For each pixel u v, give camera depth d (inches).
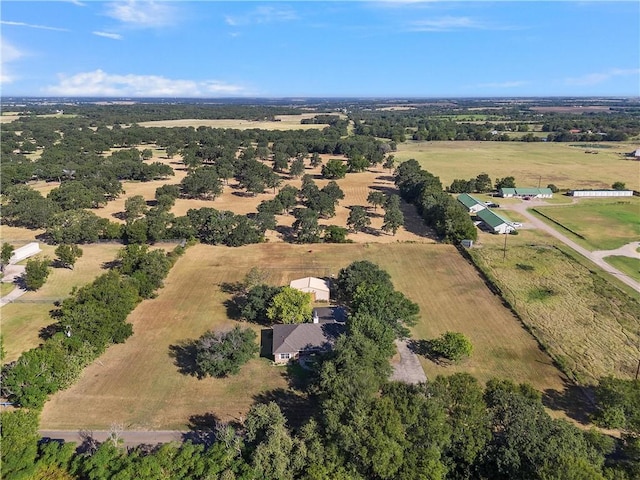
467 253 4202.8
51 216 4783.5
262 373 2456.9
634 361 2559.1
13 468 1633.9
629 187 6904.5
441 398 1828.2
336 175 7711.6
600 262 4020.7
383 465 1584.6
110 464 1658.5
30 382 2105.1
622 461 1781.5
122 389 2317.9
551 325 2938.0
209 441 1967.3
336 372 2060.8
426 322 2999.5
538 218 5418.3
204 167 7539.4
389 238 4704.7
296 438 1734.7
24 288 3464.6
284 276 3698.3
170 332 2859.3
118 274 3289.9
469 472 1678.2
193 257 4128.9
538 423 1742.1
